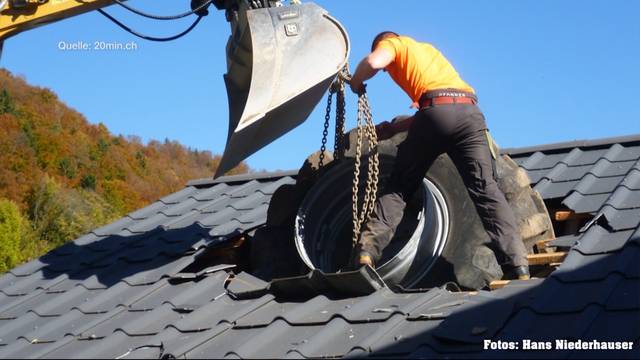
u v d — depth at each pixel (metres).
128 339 5.49
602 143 7.39
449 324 4.51
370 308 5.04
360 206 6.33
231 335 5.18
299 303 5.46
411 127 5.71
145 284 6.39
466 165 5.62
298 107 6.29
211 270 6.28
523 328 4.31
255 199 8.09
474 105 5.68
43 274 7.29
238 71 6.41
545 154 7.57
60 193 35.78
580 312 4.38
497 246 5.40
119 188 40.22
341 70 6.10
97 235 7.91
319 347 4.70
